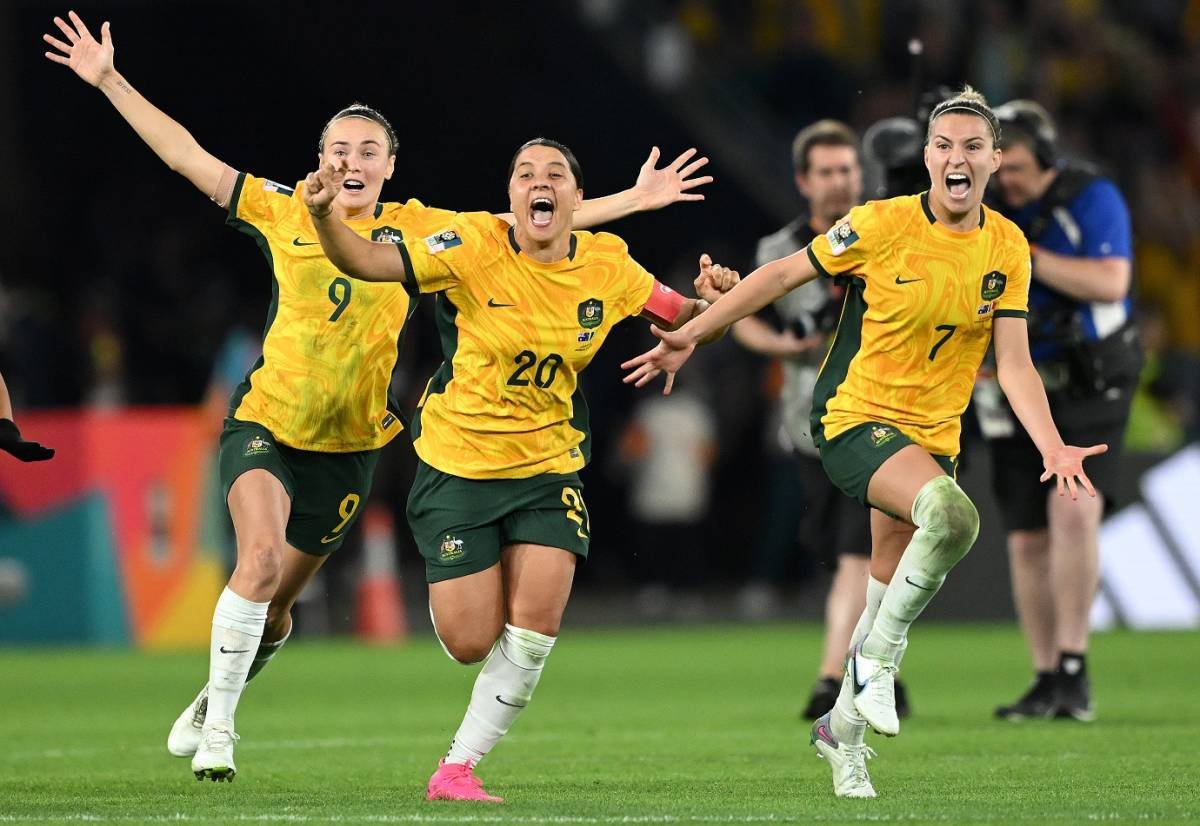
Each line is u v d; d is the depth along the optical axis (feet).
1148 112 279.69
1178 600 193.88
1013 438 111.86
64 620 186.50
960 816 68.90
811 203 113.70
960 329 76.13
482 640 75.51
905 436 75.61
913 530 76.02
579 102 267.39
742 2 279.49
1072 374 110.63
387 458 205.36
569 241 75.82
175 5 279.90
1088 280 108.78
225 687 78.13
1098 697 126.21
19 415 186.91
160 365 257.34
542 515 75.51
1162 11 291.99
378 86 276.62
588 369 257.75
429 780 81.35
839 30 273.75
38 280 271.90
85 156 281.33
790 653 175.94
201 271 271.49
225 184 83.35
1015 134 110.32
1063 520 110.32
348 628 212.02
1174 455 195.31
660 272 265.75
